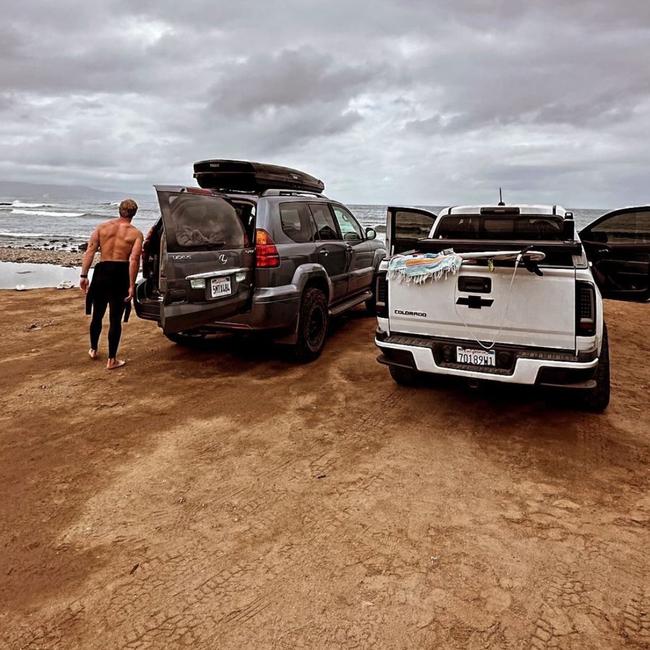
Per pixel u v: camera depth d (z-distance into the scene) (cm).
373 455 354
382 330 422
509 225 558
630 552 250
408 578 233
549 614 212
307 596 222
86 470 330
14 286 1268
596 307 346
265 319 498
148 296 572
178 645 197
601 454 354
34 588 228
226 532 268
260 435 384
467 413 426
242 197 525
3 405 438
